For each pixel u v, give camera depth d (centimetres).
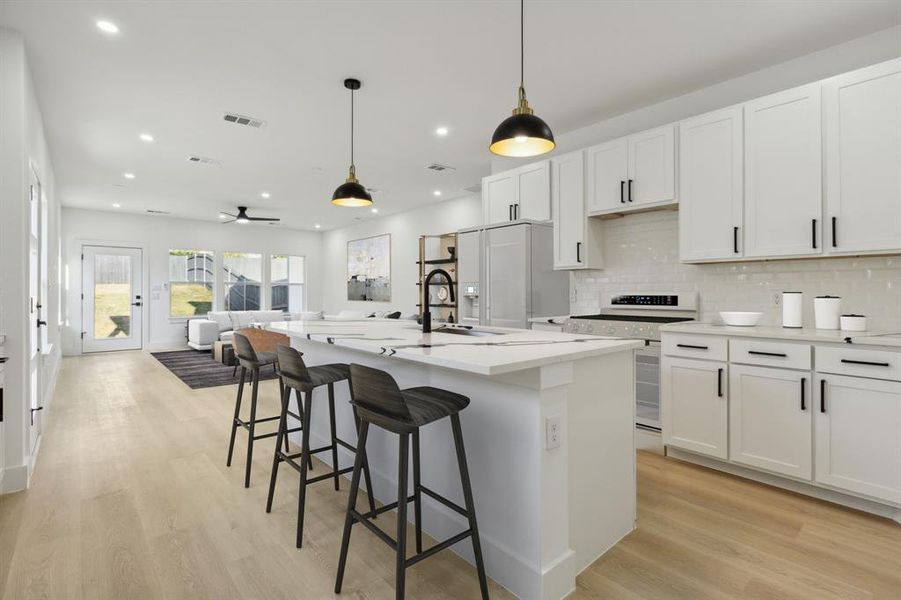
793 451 244
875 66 242
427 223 802
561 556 166
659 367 309
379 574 178
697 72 322
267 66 311
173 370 636
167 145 467
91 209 809
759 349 256
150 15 253
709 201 309
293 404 334
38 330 342
